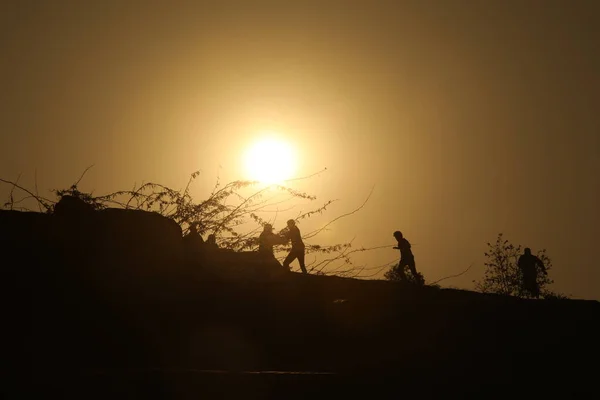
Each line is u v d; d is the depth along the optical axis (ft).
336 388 69.46
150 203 101.65
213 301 92.94
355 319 98.99
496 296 125.39
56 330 79.00
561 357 95.09
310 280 112.27
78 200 96.94
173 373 63.36
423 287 123.54
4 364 69.67
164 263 95.61
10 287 83.20
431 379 80.12
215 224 103.55
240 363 81.92
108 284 88.48
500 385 83.15
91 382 60.95
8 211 94.02
